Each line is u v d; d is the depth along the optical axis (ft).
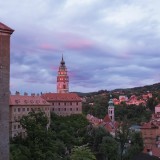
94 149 521.65
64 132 535.60
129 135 525.34
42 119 432.66
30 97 636.48
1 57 216.13
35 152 382.83
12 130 540.93
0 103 213.66
